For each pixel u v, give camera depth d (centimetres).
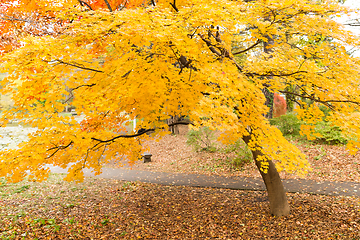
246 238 501
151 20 290
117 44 339
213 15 297
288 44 444
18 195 722
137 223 583
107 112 486
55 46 297
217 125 335
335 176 832
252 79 424
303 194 712
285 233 505
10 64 272
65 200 709
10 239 458
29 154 348
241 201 705
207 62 356
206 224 573
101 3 581
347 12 338
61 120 375
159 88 340
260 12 378
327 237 471
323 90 406
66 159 423
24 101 341
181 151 1426
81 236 507
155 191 823
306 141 1172
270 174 589
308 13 375
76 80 362
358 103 385
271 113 1331
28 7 488
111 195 776
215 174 1014
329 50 397
